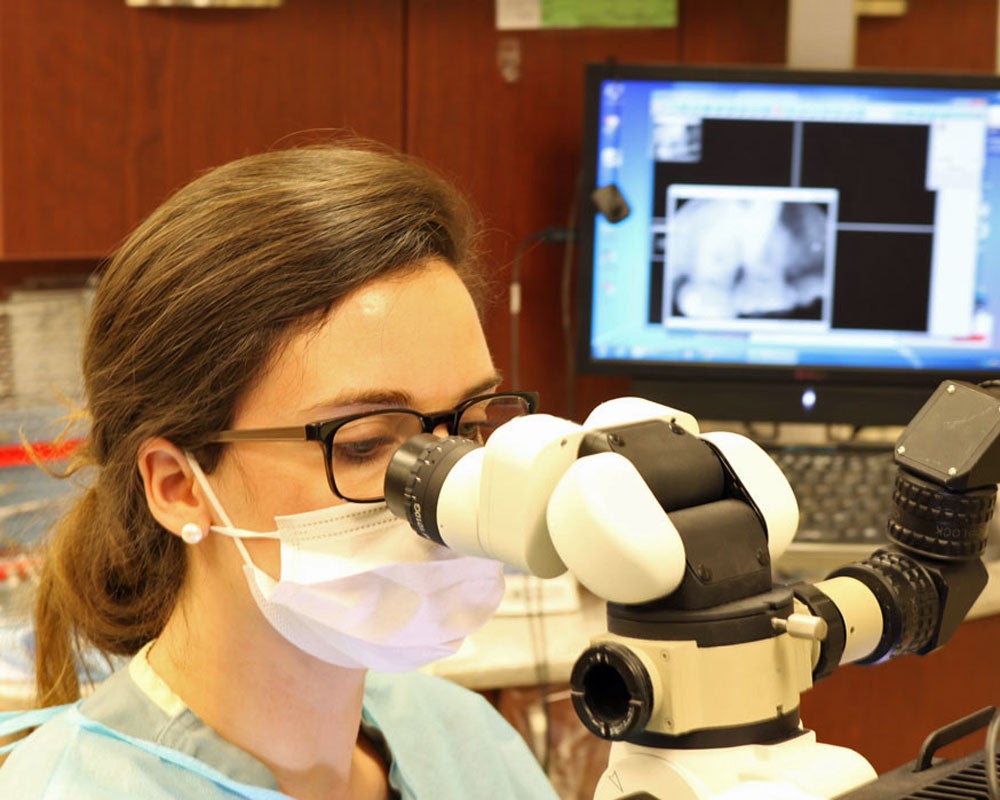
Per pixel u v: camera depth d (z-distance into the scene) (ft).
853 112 6.16
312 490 2.88
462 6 6.36
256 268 2.83
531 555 2.15
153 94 6.04
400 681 3.71
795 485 6.01
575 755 5.32
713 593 1.95
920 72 6.12
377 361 2.82
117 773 2.86
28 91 5.85
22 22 5.80
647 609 1.96
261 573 2.93
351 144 5.11
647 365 6.29
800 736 1.98
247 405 2.90
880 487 6.00
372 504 2.88
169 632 3.11
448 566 2.93
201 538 3.01
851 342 6.31
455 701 3.77
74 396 6.02
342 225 2.84
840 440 6.72
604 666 1.97
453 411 2.91
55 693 3.50
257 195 2.90
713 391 6.35
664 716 1.91
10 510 5.57
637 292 6.27
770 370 6.31
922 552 2.30
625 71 6.08
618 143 6.16
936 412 2.31
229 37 6.10
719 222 6.22
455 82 6.42
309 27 6.20
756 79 6.10
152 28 5.99
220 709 3.06
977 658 5.90
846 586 2.20
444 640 3.05
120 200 6.07
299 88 6.23
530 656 5.16
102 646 3.38
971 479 2.21
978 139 6.19
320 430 2.82
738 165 6.18
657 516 1.96
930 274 6.29
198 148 6.15
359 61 6.29
